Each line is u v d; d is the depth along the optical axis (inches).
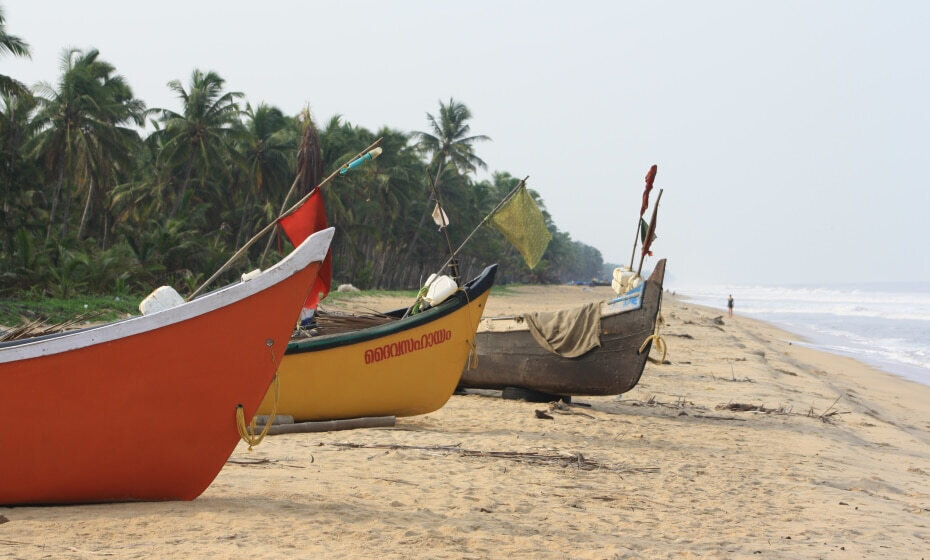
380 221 2733.8
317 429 394.6
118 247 1331.2
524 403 535.2
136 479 221.3
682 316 1855.3
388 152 2481.5
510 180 4682.6
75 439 212.2
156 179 1841.8
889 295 5885.8
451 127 2817.4
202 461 225.9
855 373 1137.4
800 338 1800.0
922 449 523.2
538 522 248.4
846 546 254.4
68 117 1546.5
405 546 202.8
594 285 5526.6
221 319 218.8
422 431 409.1
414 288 3508.9
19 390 205.8
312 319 441.4
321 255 226.2
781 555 236.5
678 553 228.1
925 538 275.6
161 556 175.9
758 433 482.6
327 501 245.3
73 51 1587.1
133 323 211.9
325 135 2126.0
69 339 207.9
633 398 604.4
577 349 519.8
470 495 276.4
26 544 179.0
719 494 317.1
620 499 292.5
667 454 393.4
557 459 354.0
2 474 208.5
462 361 426.9
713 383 740.0
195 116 1760.6
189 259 1493.6
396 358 410.9
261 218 1989.4
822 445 463.2
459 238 3125.0
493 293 3280.0
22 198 1657.2
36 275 1060.5
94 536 189.0
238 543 189.5
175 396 218.2
